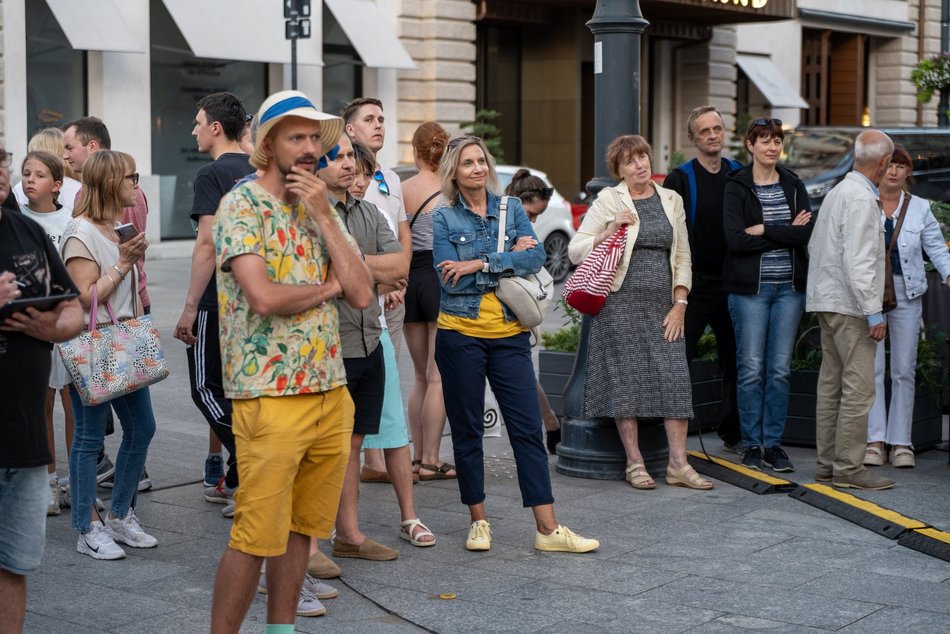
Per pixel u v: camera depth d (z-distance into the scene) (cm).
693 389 830
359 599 515
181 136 2150
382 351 569
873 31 3397
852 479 691
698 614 488
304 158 407
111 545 568
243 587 410
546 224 1872
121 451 582
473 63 2444
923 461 768
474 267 571
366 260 542
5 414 390
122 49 1942
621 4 723
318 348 412
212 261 599
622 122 728
